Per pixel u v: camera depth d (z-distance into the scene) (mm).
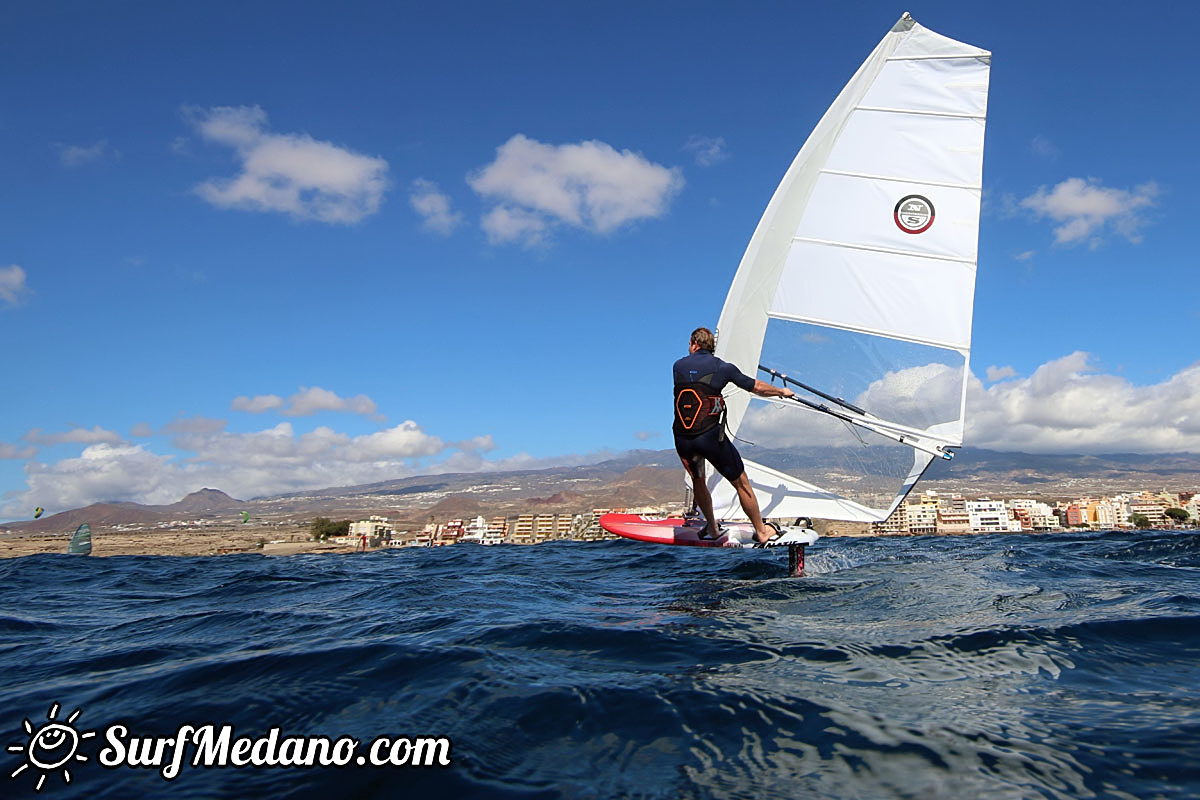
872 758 2445
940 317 6949
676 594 5969
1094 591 5410
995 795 2152
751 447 7445
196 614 5945
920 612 4727
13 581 9195
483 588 6738
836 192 7285
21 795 2418
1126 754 2398
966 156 7031
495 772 2453
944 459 6758
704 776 2369
